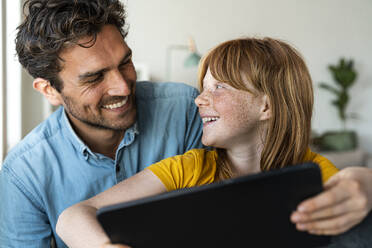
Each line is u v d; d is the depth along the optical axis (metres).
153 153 1.07
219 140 0.80
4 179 0.93
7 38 1.65
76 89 0.82
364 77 4.33
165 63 3.61
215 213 0.35
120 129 0.91
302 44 4.05
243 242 0.36
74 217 0.54
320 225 0.37
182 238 0.35
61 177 0.96
